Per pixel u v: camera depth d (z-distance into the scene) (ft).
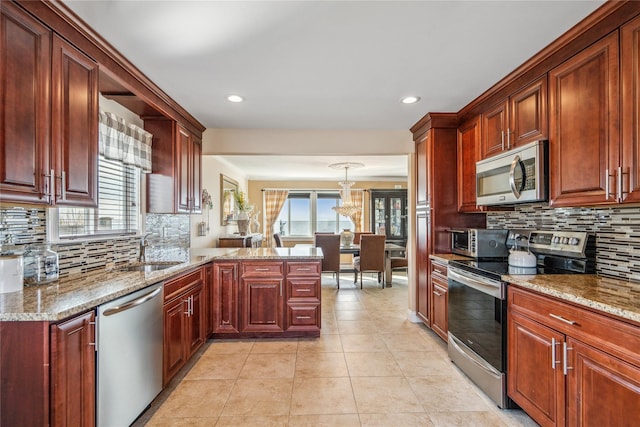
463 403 6.94
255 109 10.19
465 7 5.19
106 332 5.22
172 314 7.54
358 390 7.47
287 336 10.66
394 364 8.80
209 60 6.98
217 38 6.10
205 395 7.27
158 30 5.81
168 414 6.57
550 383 5.40
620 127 5.04
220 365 8.73
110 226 8.65
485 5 5.14
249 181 27.27
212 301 10.43
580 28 5.66
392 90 8.67
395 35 6.02
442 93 8.89
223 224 18.85
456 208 10.76
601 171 5.38
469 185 9.96
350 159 18.70
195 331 9.00
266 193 27.22
